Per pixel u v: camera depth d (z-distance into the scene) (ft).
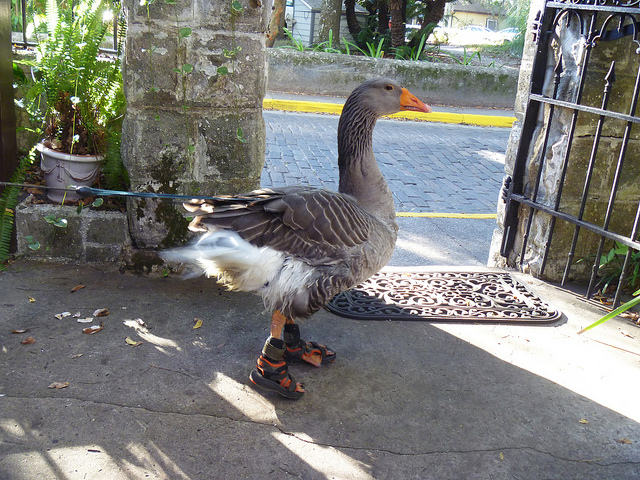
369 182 4.42
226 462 3.63
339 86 18.71
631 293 6.46
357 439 3.92
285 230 3.88
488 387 4.58
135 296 5.48
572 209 6.42
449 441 3.96
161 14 5.16
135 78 5.32
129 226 5.84
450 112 18.17
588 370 4.89
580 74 5.94
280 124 14.88
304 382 4.48
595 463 3.85
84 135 6.07
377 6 23.15
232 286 4.16
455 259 7.36
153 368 4.46
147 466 3.55
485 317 5.63
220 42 5.32
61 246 5.88
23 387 4.12
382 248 4.24
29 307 5.10
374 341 5.13
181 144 5.55
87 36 5.90
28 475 3.41
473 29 56.65
